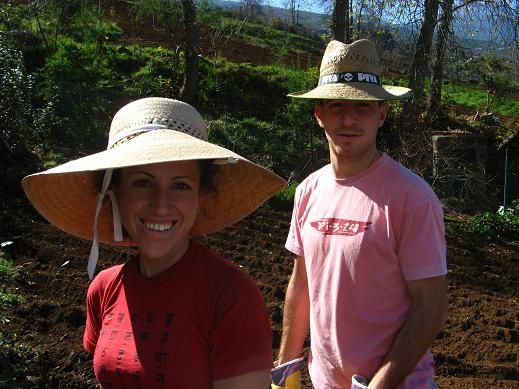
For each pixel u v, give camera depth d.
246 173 2.08
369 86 2.57
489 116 18.97
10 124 10.70
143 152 1.72
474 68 18.64
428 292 2.32
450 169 13.06
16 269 6.30
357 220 2.44
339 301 2.45
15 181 8.97
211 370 1.80
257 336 1.76
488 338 6.16
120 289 1.96
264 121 14.66
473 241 10.57
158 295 1.85
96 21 16.12
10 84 10.76
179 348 1.78
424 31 12.98
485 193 14.81
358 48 2.62
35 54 13.75
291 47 23.47
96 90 12.87
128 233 2.07
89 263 1.92
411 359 2.27
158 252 1.83
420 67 13.28
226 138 13.34
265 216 9.72
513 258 9.78
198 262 1.86
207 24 18.03
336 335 2.47
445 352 5.79
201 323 1.80
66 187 2.07
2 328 5.07
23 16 14.52
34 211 8.16
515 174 16.02
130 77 14.61
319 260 2.56
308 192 2.77
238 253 7.85
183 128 1.93
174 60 15.72
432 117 14.91
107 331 1.91
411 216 2.33
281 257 7.88
